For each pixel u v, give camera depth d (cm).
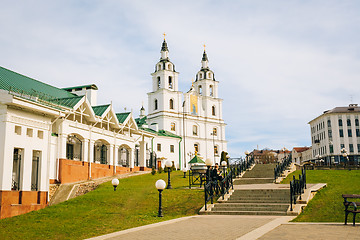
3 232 1670
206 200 1834
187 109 7675
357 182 2503
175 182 3108
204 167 2861
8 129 2258
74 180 3133
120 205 2136
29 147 2423
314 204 1820
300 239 1045
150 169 4678
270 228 1260
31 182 2516
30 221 1906
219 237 1144
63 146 3014
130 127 4241
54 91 3612
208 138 7925
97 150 3775
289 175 3262
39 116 2533
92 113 3466
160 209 1820
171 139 6944
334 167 4669
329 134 8919
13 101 2220
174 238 1158
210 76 8381
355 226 1297
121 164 4356
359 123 8844
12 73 3188
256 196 2016
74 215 1977
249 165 3747
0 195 2175
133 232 1310
